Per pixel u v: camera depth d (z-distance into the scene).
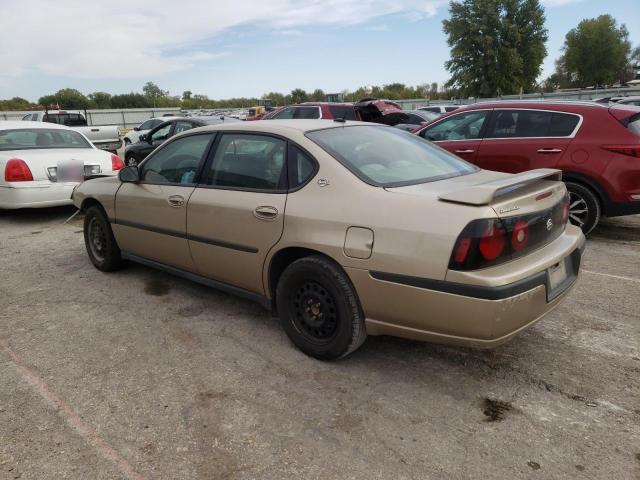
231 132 3.85
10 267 5.48
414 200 2.83
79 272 5.26
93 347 3.61
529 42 44.78
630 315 3.95
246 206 3.50
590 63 56.50
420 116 15.89
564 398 2.91
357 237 2.93
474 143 6.55
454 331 2.71
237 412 2.83
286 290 3.37
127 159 12.41
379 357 3.40
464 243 2.59
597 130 5.75
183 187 4.05
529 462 2.40
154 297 4.53
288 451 2.51
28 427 2.72
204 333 3.80
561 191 3.26
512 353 3.42
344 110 11.73
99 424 2.74
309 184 3.26
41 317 4.14
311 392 3.01
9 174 7.21
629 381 3.05
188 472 2.38
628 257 5.43
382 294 2.87
